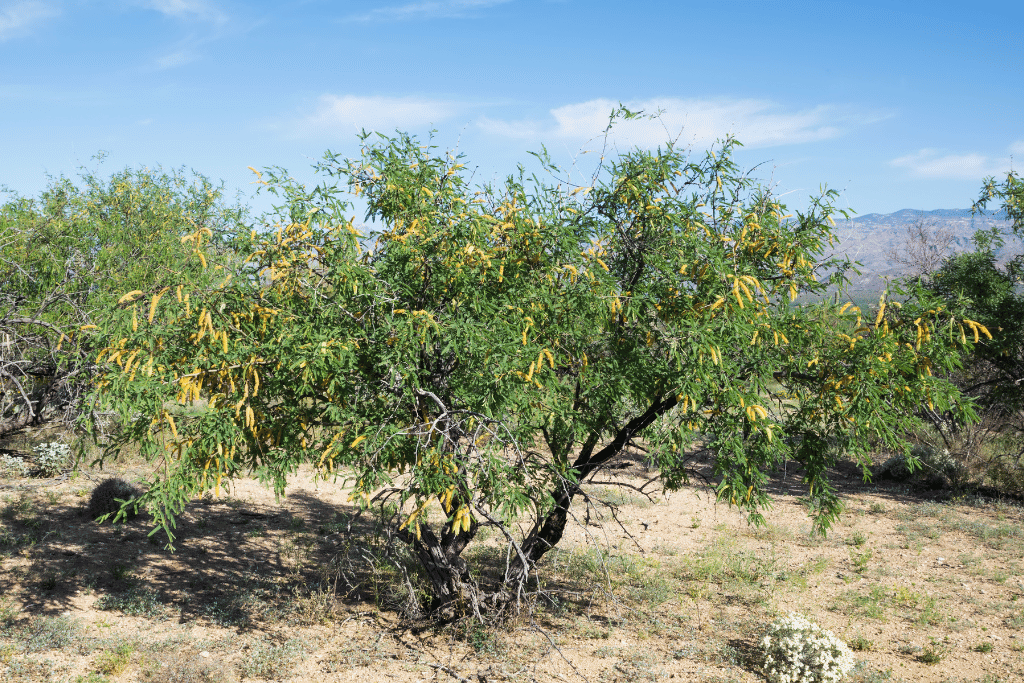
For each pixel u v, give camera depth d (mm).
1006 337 13289
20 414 10719
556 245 5738
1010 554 11266
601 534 11906
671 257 5992
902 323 5836
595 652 7371
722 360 5383
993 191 13523
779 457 5855
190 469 5129
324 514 12719
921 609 8891
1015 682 6836
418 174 5844
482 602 7742
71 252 11062
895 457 17047
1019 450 15945
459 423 5293
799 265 5793
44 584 8484
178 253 5277
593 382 6000
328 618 8117
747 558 10789
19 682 6098
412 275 5648
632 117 6227
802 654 6926
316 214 5160
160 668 6590
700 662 7207
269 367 5168
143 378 4668
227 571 9555
